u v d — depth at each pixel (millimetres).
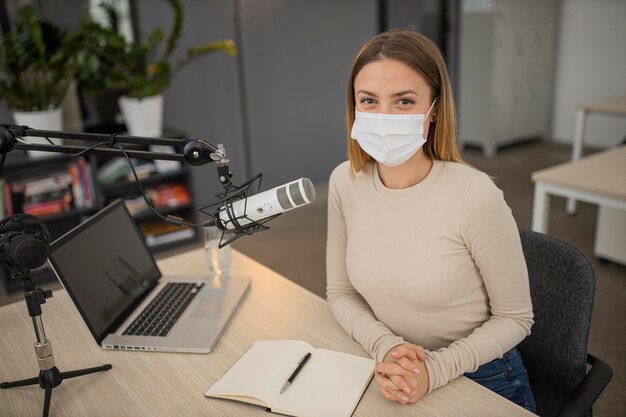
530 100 5707
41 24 3027
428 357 1085
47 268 3061
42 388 1109
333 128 4648
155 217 3604
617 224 2922
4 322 1384
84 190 3215
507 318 1171
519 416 975
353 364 1133
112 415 1024
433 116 1174
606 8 5277
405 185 1199
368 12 4578
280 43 4160
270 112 4254
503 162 5258
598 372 1181
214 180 4094
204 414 1016
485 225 1116
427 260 1154
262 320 1340
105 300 1293
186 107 3861
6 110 3227
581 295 1216
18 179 3074
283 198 975
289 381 1078
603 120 5516
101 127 3494
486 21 5195
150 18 3572
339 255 1374
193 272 1620
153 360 1191
